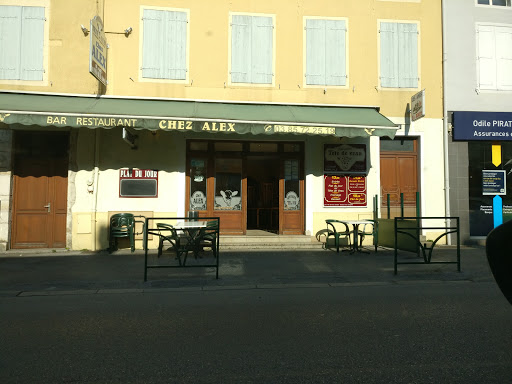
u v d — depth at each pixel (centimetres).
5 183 916
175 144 974
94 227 927
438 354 350
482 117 1039
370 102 1032
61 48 943
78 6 949
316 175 1011
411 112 1017
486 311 481
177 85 982
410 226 816
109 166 948
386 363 332
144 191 959
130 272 701
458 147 1043
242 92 1002
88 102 890
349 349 362
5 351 362
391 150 1052
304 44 1023
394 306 505
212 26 997
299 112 938
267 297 554
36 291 582
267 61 1012
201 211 999
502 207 1058
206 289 597
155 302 531
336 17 1032
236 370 320
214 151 1009
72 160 934
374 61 1038
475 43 1061
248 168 1070
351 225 1009
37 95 919
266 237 972
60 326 433
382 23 1043
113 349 366
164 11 981
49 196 945
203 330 418
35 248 934
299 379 303
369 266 754
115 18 962
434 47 1054
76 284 621
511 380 299
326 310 489
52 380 304
